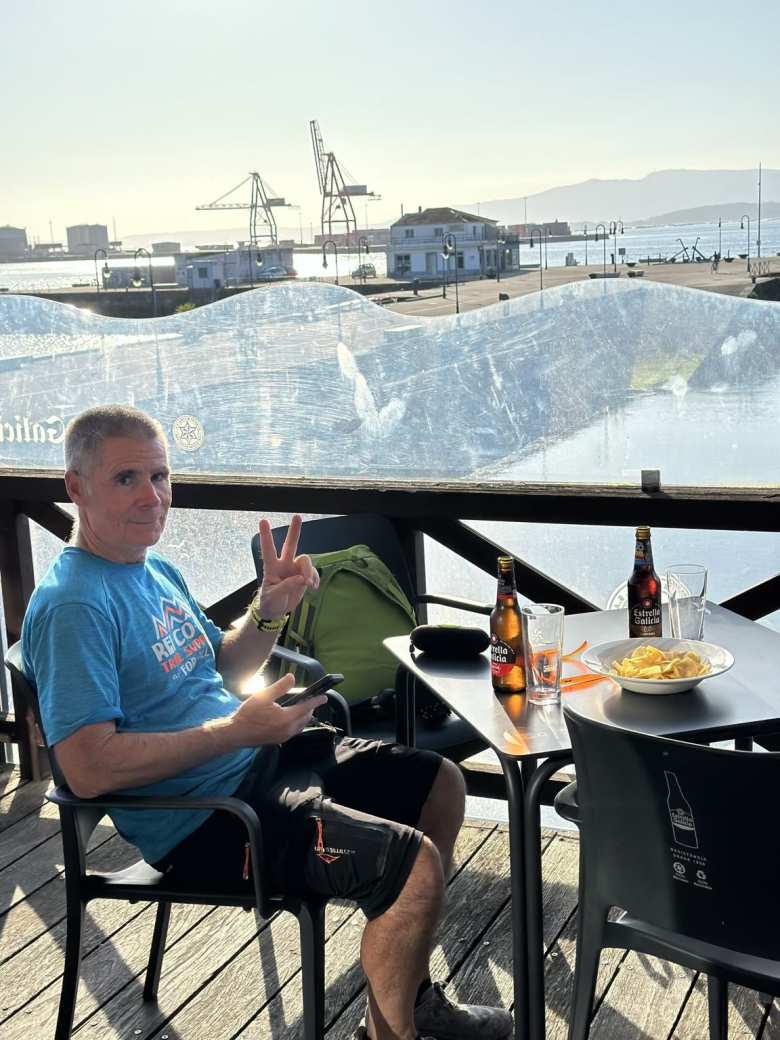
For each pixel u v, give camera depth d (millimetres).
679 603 2262
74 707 1891
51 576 2031
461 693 2121
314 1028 1979
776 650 2270
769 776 1462
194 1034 2357
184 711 2125
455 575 3475
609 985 2479
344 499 3309
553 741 1857
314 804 2014
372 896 1917
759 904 1551
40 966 2633
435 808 2299
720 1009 2117
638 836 1643
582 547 3266
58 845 3240
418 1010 2021
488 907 2793
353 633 2934
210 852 2029
